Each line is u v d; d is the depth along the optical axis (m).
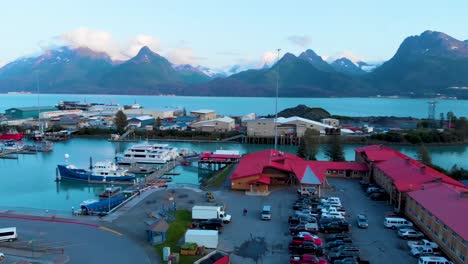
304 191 68.81
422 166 65.44
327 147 139.00
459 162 120.94
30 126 187.75
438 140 157.62
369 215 58.22
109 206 62.44
